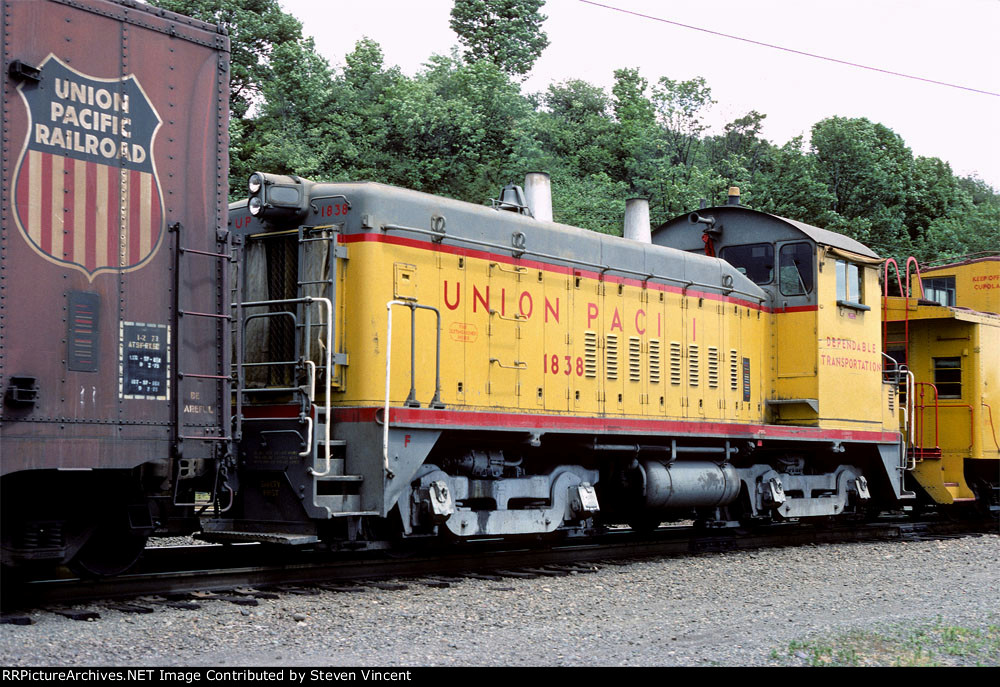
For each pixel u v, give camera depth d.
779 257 13.74
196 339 7.46
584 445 10.83
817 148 50.03
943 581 9.73
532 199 11.87
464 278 9.93
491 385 10.10
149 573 8.22
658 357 12.07
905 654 6.16
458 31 49.28
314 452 8.50
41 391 6.46
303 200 9.40
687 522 16.62
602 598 8.26
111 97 7.03
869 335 14.52
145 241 7.17
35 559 6.93
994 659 6.11
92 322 6.77
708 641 6.54
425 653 6.01
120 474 7.32
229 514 9.41
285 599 7.62
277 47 34.69
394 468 8.70
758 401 13.48
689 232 14.55
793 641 6.48
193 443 7.36
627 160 41.75
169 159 7.39
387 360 8.62
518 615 7.38
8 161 6.40
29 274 6.46
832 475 14.17
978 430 16.30
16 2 6.51
